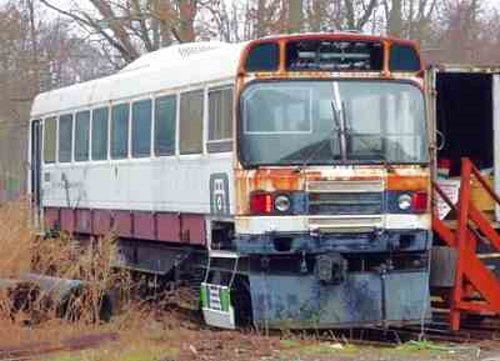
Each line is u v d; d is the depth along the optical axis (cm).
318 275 1526
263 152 1522
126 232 1927
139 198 1872
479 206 1700
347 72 1559
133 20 2925
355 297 1548
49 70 3994
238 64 1534
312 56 1549
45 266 1573
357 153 1545
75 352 1370
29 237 1579
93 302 1524
